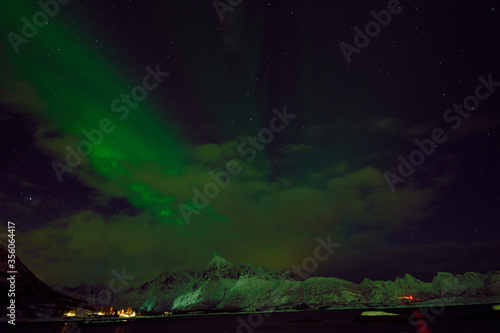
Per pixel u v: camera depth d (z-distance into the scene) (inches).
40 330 3949.3
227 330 3892.7
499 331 2539.4
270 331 3531.0
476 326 2994.6
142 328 4360.2
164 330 3993.6
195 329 4126.5
